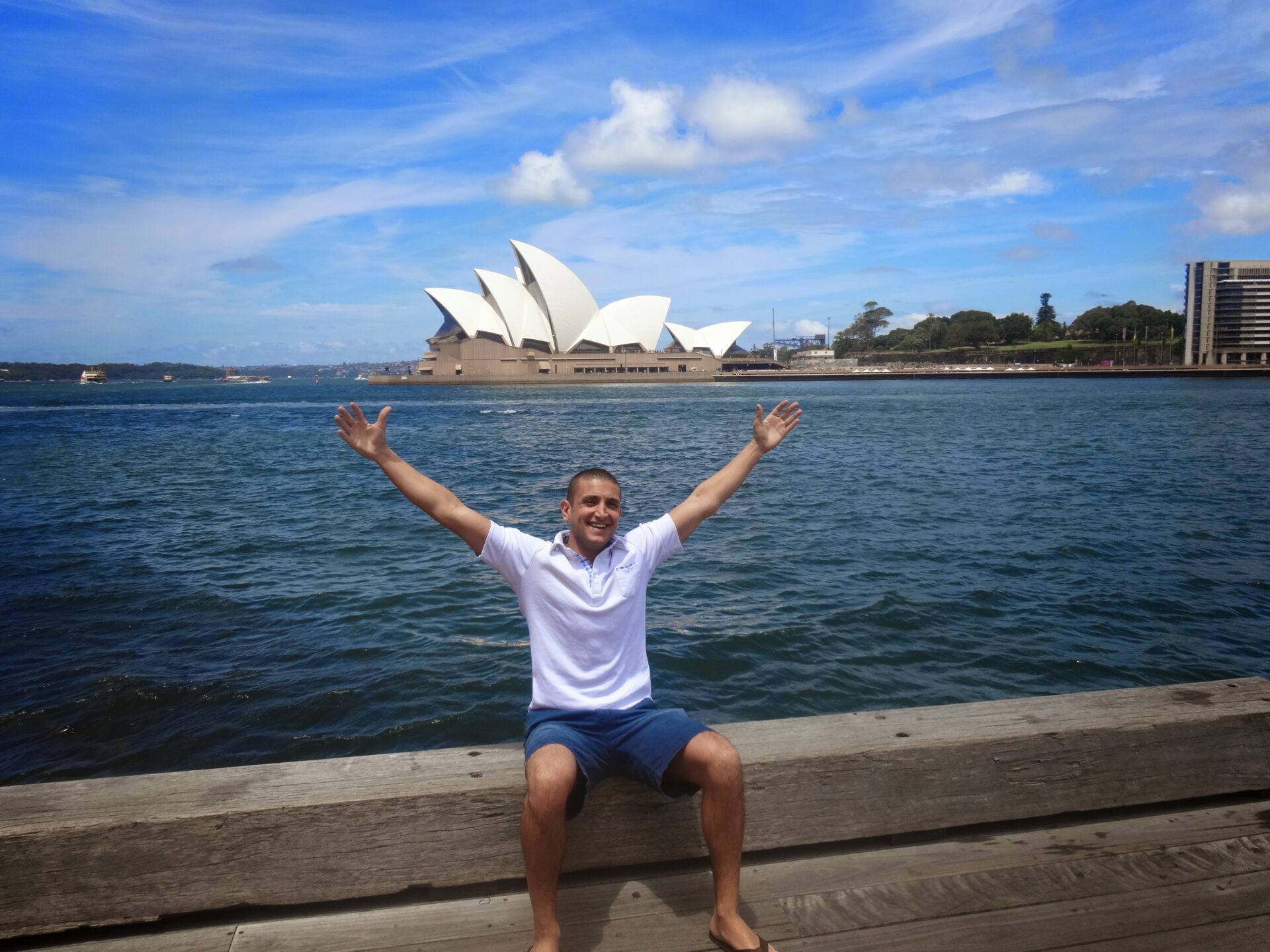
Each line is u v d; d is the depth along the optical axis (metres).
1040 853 2.29
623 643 2.23
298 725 5.04
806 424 32.97
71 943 1.94
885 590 7.85
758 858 2.28
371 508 13.12
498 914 2.05
